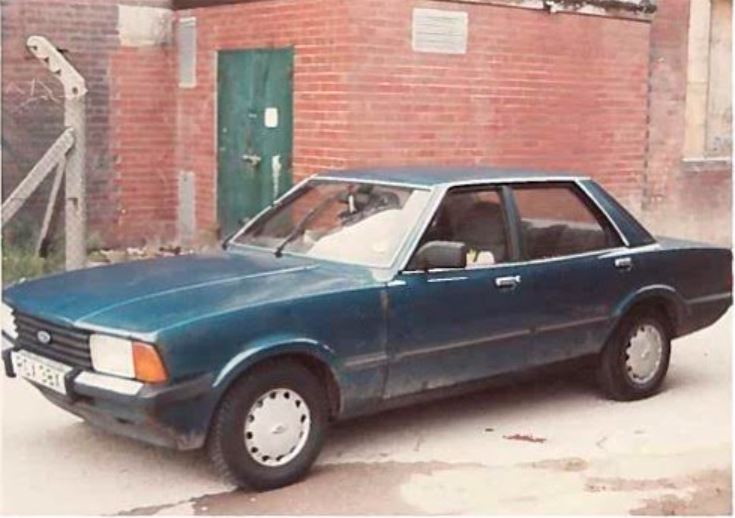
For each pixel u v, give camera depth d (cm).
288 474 568
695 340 930
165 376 522
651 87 1266
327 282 595
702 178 1328
